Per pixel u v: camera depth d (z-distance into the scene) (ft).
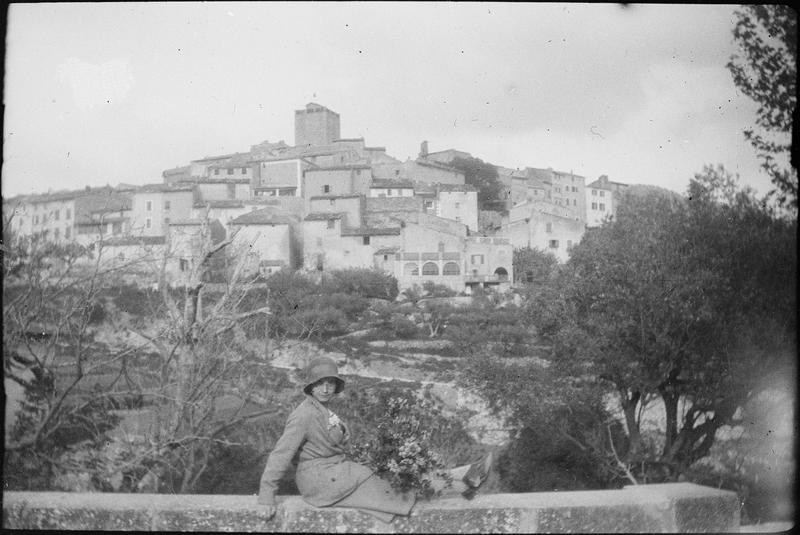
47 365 18.39
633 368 19.11
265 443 17.88
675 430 19.16
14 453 17.47
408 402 14.51
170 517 13.33
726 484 18.37
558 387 19.01
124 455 17.44
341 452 13.70
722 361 19.10
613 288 19.44
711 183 19.95
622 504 13.33
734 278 19.40
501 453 18.31
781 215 19.75
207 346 18.71
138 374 18.62
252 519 13.15
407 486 13.35
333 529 13.07
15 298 18.71
